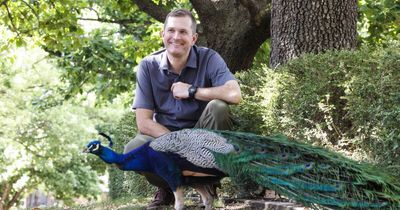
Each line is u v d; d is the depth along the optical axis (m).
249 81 6.88
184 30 5.18
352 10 7.59
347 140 5.54
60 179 23.36
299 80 6.02
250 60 10.30
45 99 20.06
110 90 14.20
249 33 9.86
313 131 5.71
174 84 5.27
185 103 5.32
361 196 4.27
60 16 11.55
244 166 4.55
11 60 13.94
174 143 4.74
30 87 21.55
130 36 13.13
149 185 8.38
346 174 4.40
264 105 6.25
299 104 5.88
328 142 5.63
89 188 24.73
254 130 6.46
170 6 12.28
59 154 22.33
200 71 5.35
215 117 5.12
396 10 9.81
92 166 26.25
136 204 7.39
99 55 13.21
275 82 6.15
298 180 4.46
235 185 6.40
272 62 7.88
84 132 22.67
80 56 13.39
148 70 5.39
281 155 4.58
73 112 22.80
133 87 14.29
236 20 9.91
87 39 12.06
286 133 6.00
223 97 5.16
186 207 6.19
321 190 4.38
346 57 5.71
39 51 20.94
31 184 23.56
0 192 24.36
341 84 5.52
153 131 5.23
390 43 5.43
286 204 5.65
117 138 9.46
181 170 4.78
